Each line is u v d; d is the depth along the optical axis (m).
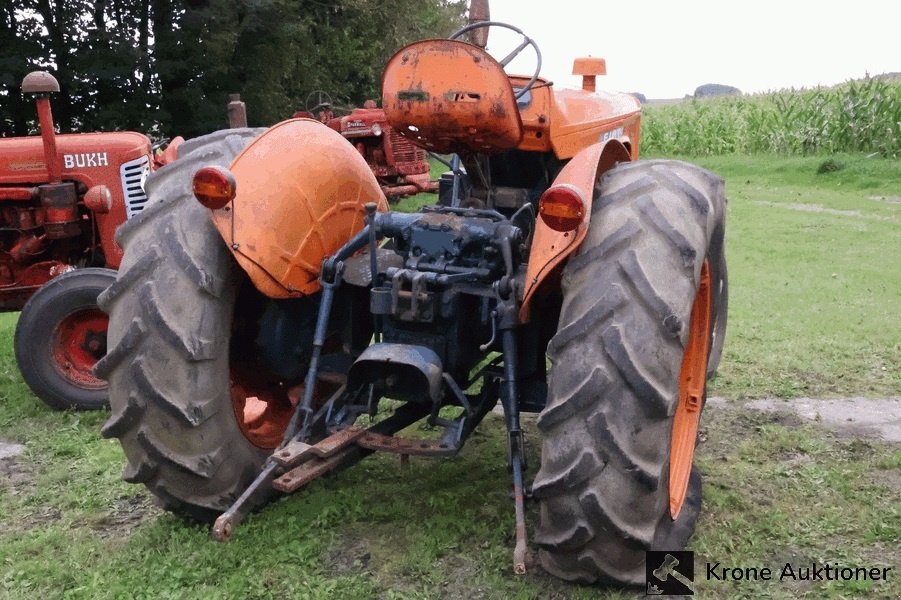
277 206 3.32
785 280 7.89
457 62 3.19
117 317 3.10
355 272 3.50
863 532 3.32
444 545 3.18
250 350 3.62
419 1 27.05
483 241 3.33
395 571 3.04
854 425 4.47
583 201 2.71
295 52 20.42
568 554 2.81
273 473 3.17
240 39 18.72
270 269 3.25
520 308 3.12
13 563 3.19
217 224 3.11
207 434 3.11
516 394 3.18
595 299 2.75
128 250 3.19
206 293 3.11
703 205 2.99
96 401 5.07
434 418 3.30
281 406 3.98
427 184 13.78
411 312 3.24
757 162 19.20
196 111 17.20
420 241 3.39
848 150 19.77
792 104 21.69
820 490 3.69
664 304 2.70
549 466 2.72
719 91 50.28
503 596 2.88
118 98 16.34
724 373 5.33
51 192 5.60
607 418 2.65
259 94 19.11
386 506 3.49
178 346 3.02
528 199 4.12
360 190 3.83
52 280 5.05
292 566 3.06
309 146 3.59
